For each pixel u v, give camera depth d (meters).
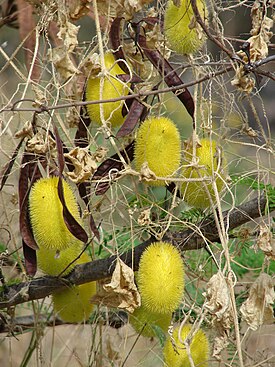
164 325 1.22
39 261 1.23
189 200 1.23
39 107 1.23
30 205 1.17
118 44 1.23
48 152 1.21
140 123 1.21
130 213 1.22
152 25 1.23
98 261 1.24
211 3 1.26
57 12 1.27
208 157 1.22
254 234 1.29
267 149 1.28
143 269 1.17
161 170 1.18
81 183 1.22
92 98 1.21
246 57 1.24
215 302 1.17
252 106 1.28
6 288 1.28
